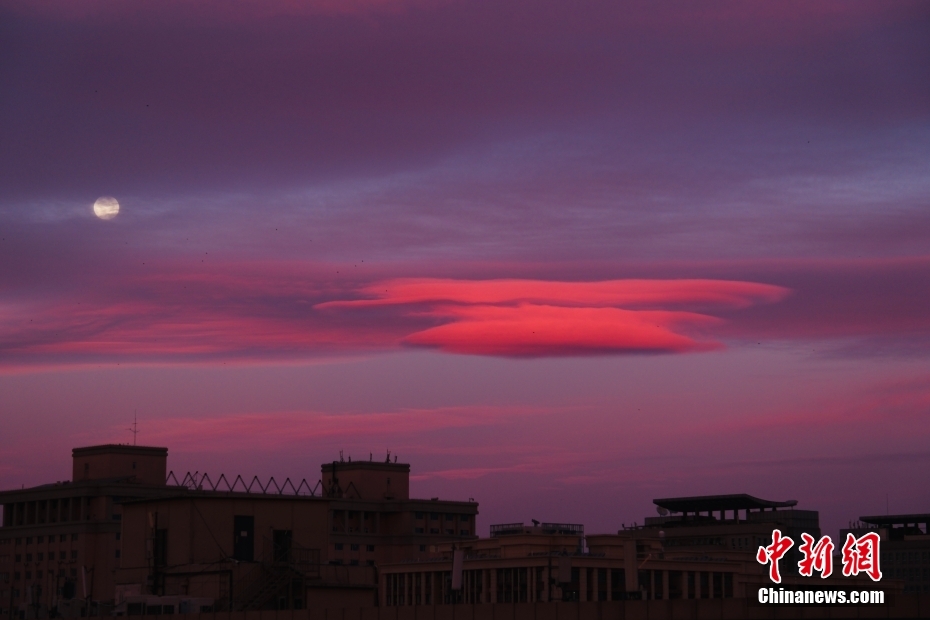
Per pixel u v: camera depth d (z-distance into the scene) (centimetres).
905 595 6838
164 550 14825
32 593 16912
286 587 13962
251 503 14912
